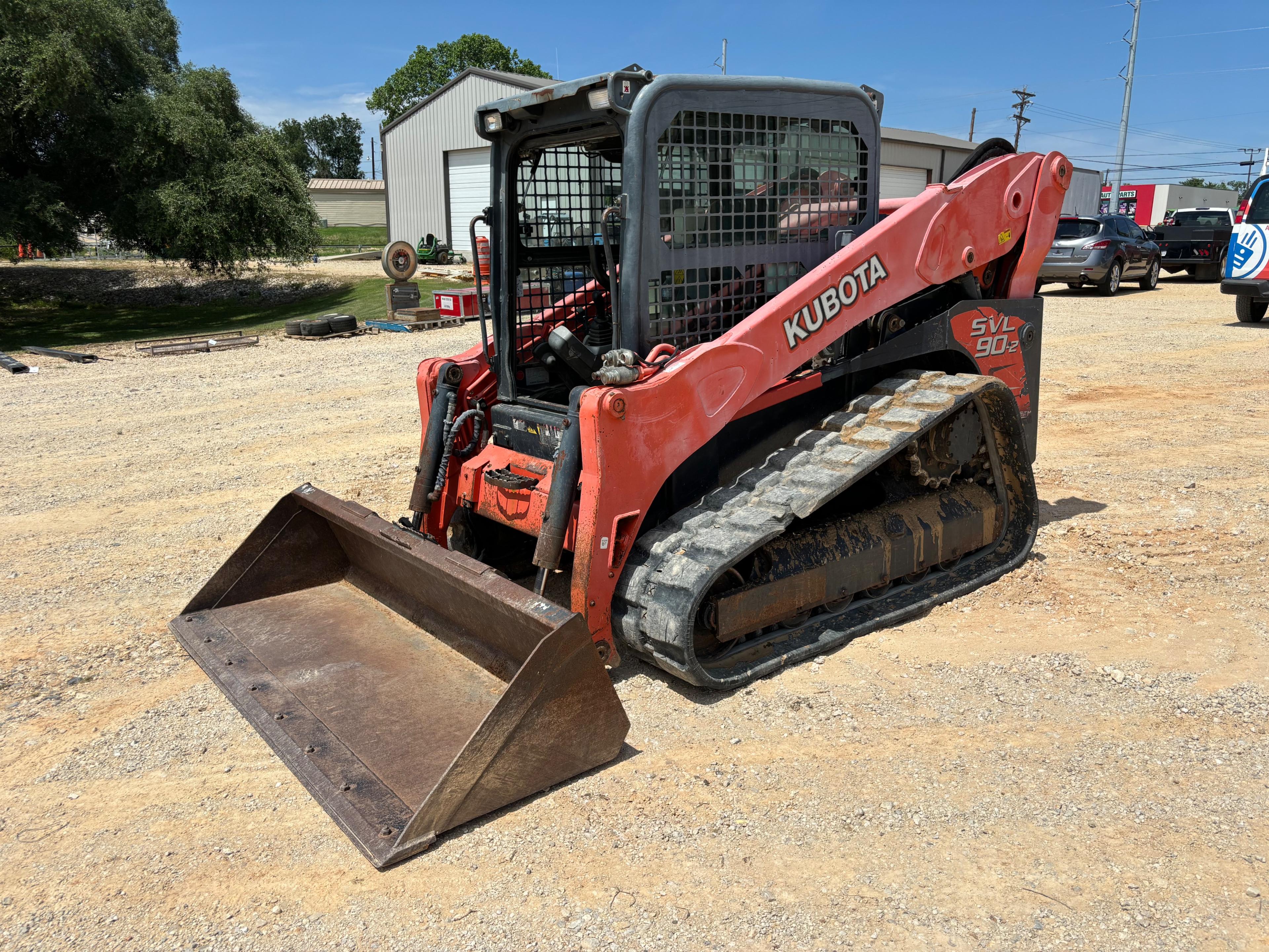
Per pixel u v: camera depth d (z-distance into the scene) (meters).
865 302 4.28
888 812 2.98
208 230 19.70
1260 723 3.42
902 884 2.65
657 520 4.11
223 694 3.88
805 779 3.18
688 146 3.78
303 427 8.87
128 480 7.21
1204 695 3.64
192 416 9.51
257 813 3.10
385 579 4.41
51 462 7.77
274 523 4.49
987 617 4.43
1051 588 4.72
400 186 30.80
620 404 3.52
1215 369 10.32
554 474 3.69
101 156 19.91
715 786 3.16
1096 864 2.71
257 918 2.60
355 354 13.55
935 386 4.45
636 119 3.59
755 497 3.93
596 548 3.61
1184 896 2.56
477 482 4.33
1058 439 7.68
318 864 2.83
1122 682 3.76
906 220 4.39
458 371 4.55
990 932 2.46
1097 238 17.59
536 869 2.77
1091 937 2.42
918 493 4.71
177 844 2.94
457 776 2.89
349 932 2.54
